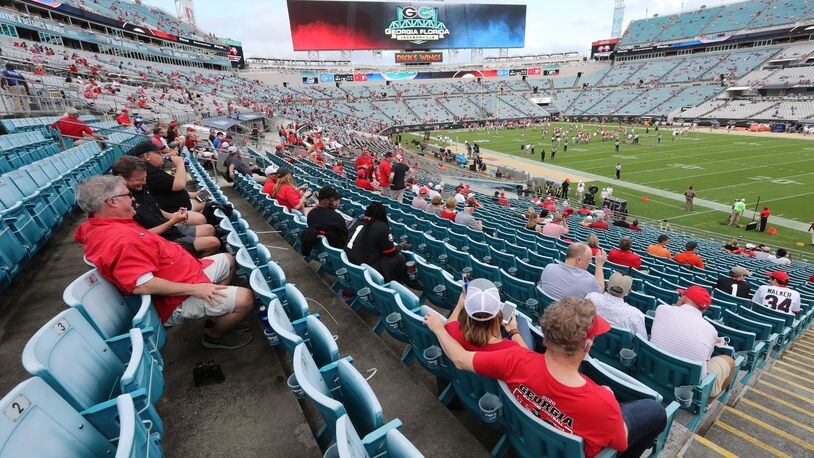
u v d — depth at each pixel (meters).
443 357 2.88
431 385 3.48
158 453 2.00
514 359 2.13
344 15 63.06
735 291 6.89
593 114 73.56
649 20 87.19
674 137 46.50
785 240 17.61
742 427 3.79
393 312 3.47
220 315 3.13
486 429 2.97
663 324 3.52
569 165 35.22
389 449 1.77
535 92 83.69
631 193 25.52
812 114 49.16
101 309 2.59
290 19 61.03
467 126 72.50
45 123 13.40
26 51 28.53
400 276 4.83
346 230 5.11
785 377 5.09
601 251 5.18
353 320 4.07
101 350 2.27
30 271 4.79
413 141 53.81
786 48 63.84
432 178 28.84
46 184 6.46
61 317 2.05
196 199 6.95
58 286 4.42
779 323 5.57
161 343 2.92
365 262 4.52
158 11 60.84
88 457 1.75
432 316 2.62
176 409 2.74
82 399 1.98
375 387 3.14
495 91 83.19
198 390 2.91
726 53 71.62
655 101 68.81
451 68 87.56
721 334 4.70
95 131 12.27
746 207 21.84
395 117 71.25
